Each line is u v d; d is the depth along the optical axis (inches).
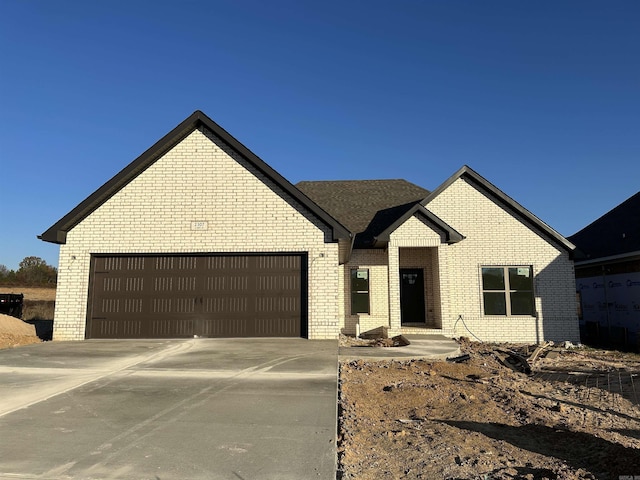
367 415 254.8
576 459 206.7
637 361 511.2
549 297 655.8
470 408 280.5
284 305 537.0
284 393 267.0
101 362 363.3
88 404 241.3
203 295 536.7
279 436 196.5
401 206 745.6
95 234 541.3
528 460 201.0
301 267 542.9
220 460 170.6
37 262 2316.7
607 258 717.9
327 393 267.9
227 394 263.7
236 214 543.8
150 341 500.7
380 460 189.9
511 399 306.5
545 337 649.0
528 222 670.5
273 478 156.5
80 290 530.3
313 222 542.6
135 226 542.0
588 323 787.4
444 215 675.4
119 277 539.5
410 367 396.2
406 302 677.3
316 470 163.2
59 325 524.7
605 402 329.7
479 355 500.4
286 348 445.4
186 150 553.9
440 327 609.9
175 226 541.6
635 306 676.1
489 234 669.9
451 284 661.9
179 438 192.5
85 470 160.7
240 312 534.9
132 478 155.3
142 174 550.0
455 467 185.5
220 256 544.1
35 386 280.4
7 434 195.3
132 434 196.7
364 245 662.5
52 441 187.6
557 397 341.1
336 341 500.7
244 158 552.1
